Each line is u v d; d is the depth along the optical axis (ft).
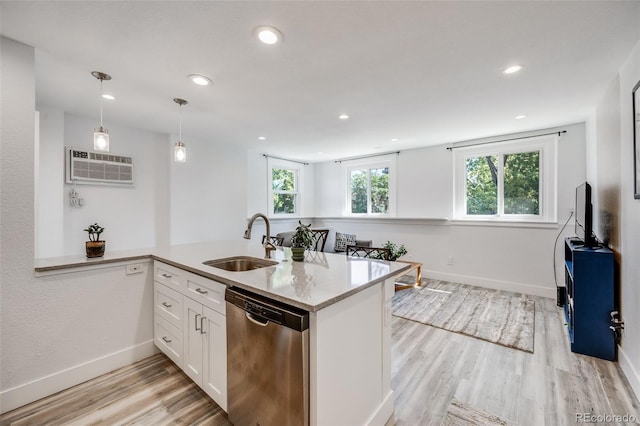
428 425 5.28
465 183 14.87
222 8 4.62
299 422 3.95
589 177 10.76
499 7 4.61
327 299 4.01
